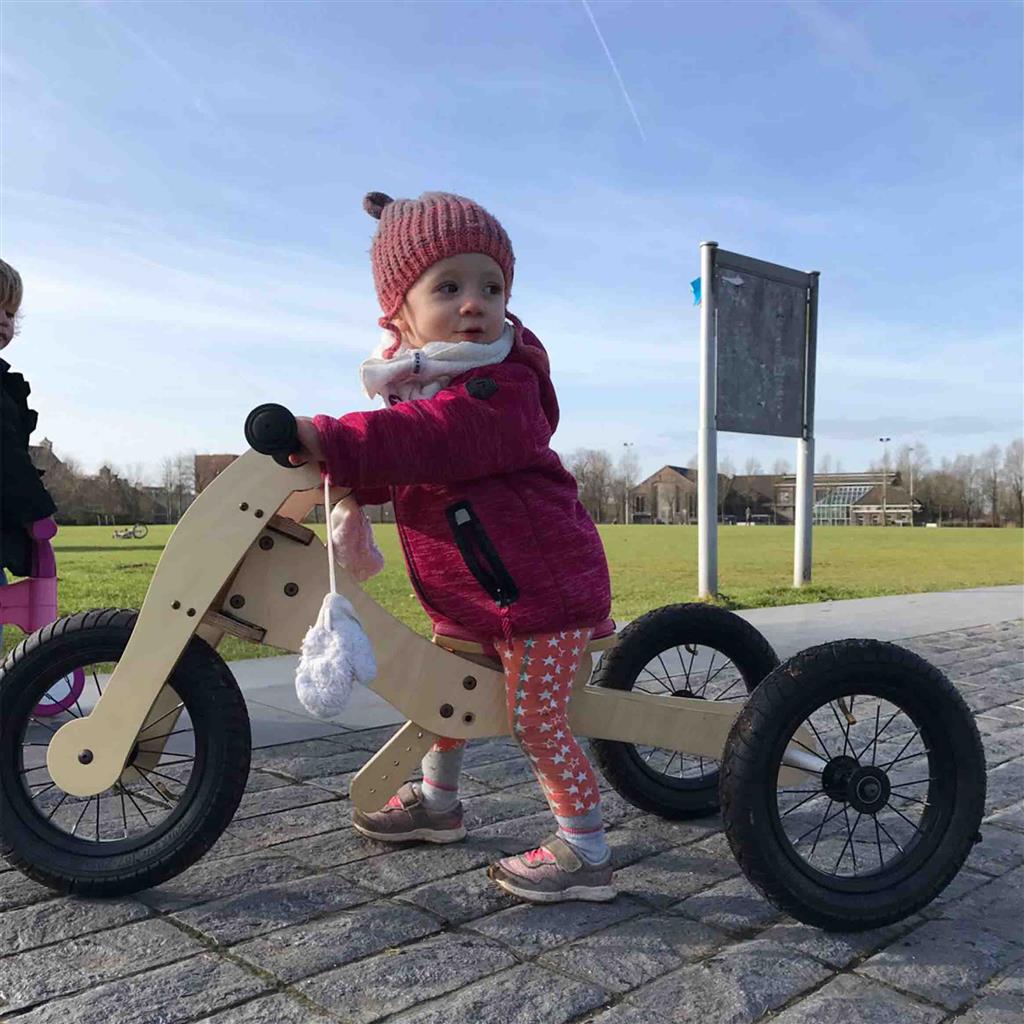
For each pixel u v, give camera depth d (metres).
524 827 2.83
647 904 2.29
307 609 2.27
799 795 3.13
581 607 2.30
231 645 6.00
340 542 2.45
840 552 21.28
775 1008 1.82
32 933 2.07
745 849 2.08
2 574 3.41
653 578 12.11
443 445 2.10
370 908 2.23
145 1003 1.78
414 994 1.83
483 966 1.95
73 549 19.67
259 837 2.71
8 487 3.34
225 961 1.96
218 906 2.23
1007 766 3.54
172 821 2.25
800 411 9.98
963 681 5.14
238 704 2.26
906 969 1.99
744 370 9.24
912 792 3.27
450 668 2.34
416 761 2.51
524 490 2.29
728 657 3.07
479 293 2.30
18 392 3.48
